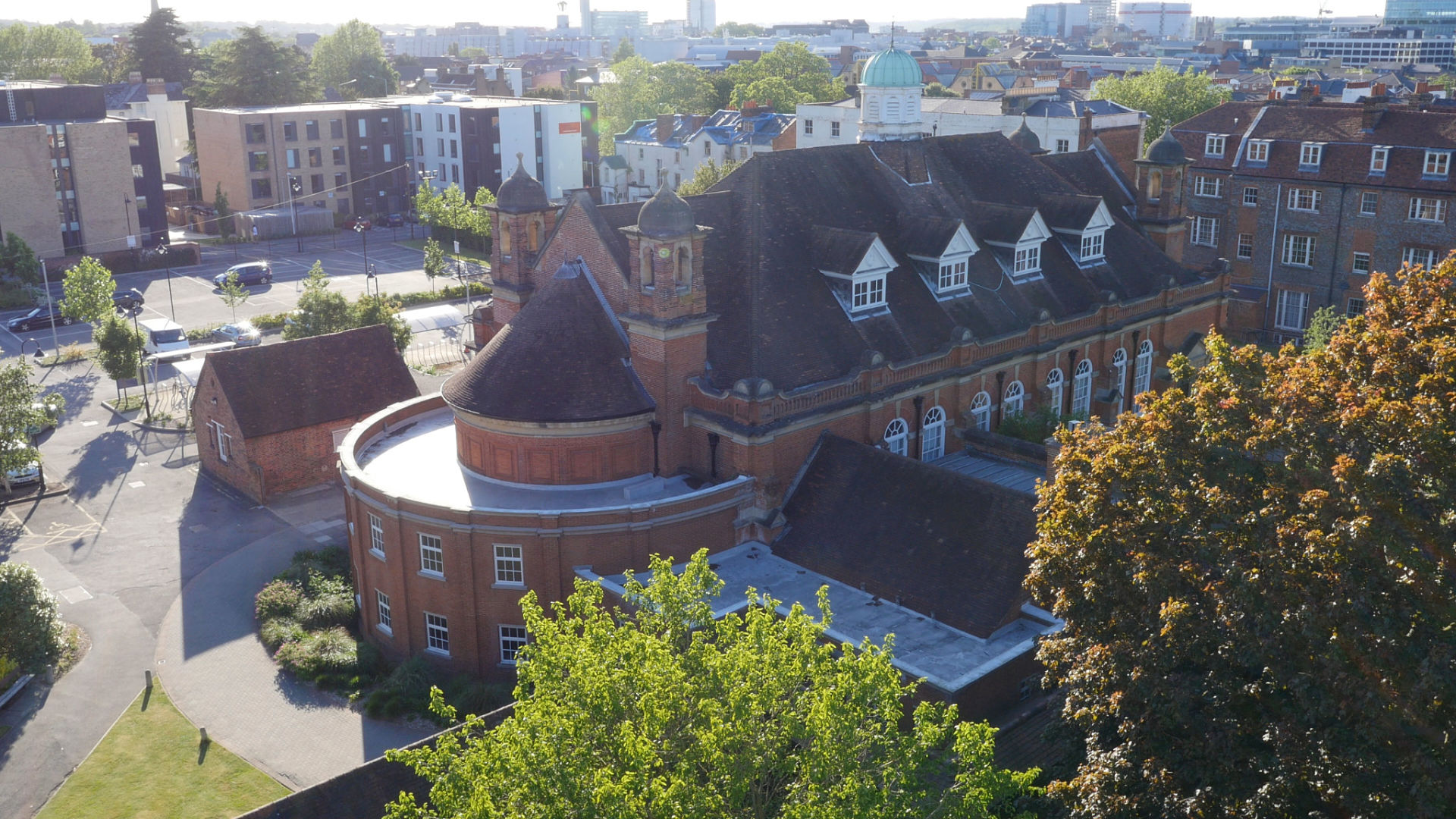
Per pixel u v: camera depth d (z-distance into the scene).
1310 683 24.12
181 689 45.12
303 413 64.69
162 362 86.06
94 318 91.81
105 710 43.72
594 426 46.22
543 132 156.38
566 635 27.53
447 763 25.23
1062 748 35.66
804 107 146.50
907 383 50.34
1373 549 24.12
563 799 23.03
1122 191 71.38
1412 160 83.12
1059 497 31.56
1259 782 25.56
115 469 68.19
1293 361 30.94
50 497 64.00
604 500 46.31
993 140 65.31
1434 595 23.59
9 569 46.72
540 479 47.09
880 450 46.06
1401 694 23.23
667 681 24.44
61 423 75.94
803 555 44.94
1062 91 151.88
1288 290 91.50
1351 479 24.41
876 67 60.94
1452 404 25.28
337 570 54.50
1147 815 26.80
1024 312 57.09
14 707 43.94
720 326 48.84
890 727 25.14
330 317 80.31
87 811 37.69
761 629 26.17
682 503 43.81
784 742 24.25
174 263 124.75
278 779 39.38
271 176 148.12
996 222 58.62
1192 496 28.89
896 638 39.62
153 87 171.12
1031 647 38.47
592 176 172.38
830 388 47.66
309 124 149.12
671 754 24.64
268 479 63.66
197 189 160.50
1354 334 30.83
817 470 47.03
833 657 33.81
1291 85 115.25
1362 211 85.94
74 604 51.91
